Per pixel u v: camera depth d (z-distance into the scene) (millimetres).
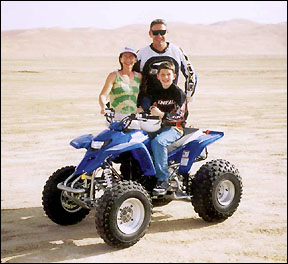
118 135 5598
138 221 5434
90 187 5812
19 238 5680
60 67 39312
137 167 6000
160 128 5961
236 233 5789
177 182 6102
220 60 54188
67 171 6105
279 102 18484
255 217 6344
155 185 6012
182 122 6160
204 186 6008
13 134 12102
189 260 4988
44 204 6020
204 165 6188
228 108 16734
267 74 32062
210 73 32594
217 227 6008
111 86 6078
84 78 28844
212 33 159625
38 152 10227
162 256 5105
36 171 8766
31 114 15250
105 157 5461
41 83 25500
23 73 31250
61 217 6051
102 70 36031
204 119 14375
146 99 6285
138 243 5484
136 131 5754
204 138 6172
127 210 5387
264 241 5531
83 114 15281
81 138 5918
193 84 6766
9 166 9102
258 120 14273
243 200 7039
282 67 40281
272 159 9594
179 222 6211
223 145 10828
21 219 6352
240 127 13109
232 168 6230
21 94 20719
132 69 6746
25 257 5117
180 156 6223
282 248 5320
